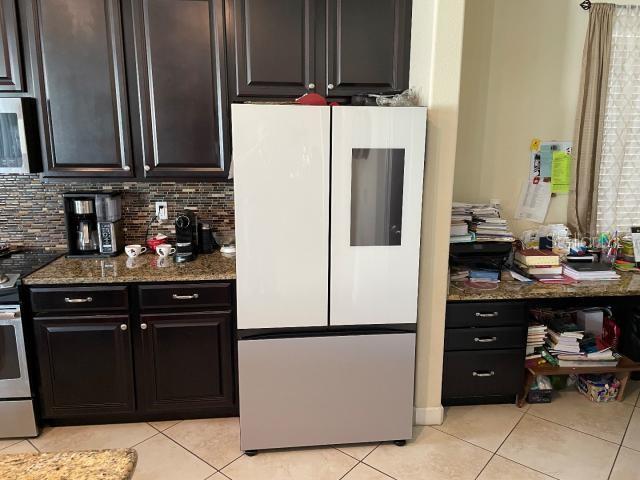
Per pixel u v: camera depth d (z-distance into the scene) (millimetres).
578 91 2957
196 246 2746
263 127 2021
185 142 2490
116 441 2365
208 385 2471
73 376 2383
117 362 2389
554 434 2461
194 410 2543
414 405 2520
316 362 2248
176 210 2885
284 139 2039
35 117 2400
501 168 3025
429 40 2197
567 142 3025
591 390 2797
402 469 2189
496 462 2238
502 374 2645
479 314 2539
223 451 2311
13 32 2312
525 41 2891
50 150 2436
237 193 2062
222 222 2932
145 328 2365
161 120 2455
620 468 2197
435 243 2334
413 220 2189
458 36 2168
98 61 2377
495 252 2707
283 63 2443
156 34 2375
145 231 2889
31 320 2307
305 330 2238
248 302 2172
